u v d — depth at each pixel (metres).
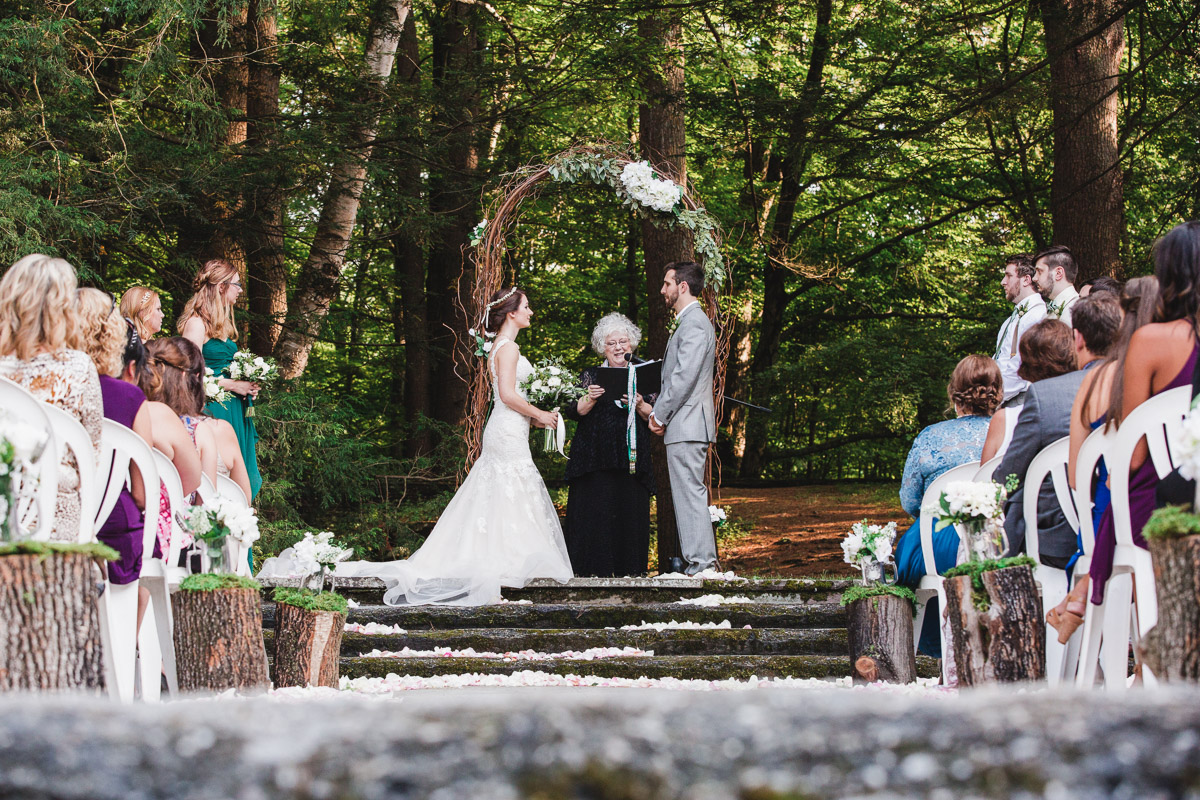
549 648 5.66
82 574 2.69
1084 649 3.44
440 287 15.52
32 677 2.58
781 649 5.55
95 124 9.12
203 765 1.30
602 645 5.64
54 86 9.07
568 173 7.88
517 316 7.08
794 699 1.55
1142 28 9.30
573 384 7.07
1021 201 13.49
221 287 6.83
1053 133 10.34
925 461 5.05
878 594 4.69
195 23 9.41
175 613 4.00
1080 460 3.55
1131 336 3.32
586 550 6.95
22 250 8.22
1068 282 6.54
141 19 10.03
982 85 10.51
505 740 1.35
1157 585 2.28
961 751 1.31
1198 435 2.46
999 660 3.79
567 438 13.62
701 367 6.90
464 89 12.09
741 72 15.25
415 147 12.14
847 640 5.23
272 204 11.27
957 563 4.63
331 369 17.97
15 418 3.24
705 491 6.96
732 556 12.66
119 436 3.87
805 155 11.55
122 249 10.97
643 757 1.30
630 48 10.52
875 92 11.51
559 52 11.91
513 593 6.41
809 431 21.33
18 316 3.48
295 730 1.40
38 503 3.25
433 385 15.77
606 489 6.98
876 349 15.73
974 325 17.55
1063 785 1.24
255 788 1.25
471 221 13.75
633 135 16.48
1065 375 4.30
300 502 11.68
